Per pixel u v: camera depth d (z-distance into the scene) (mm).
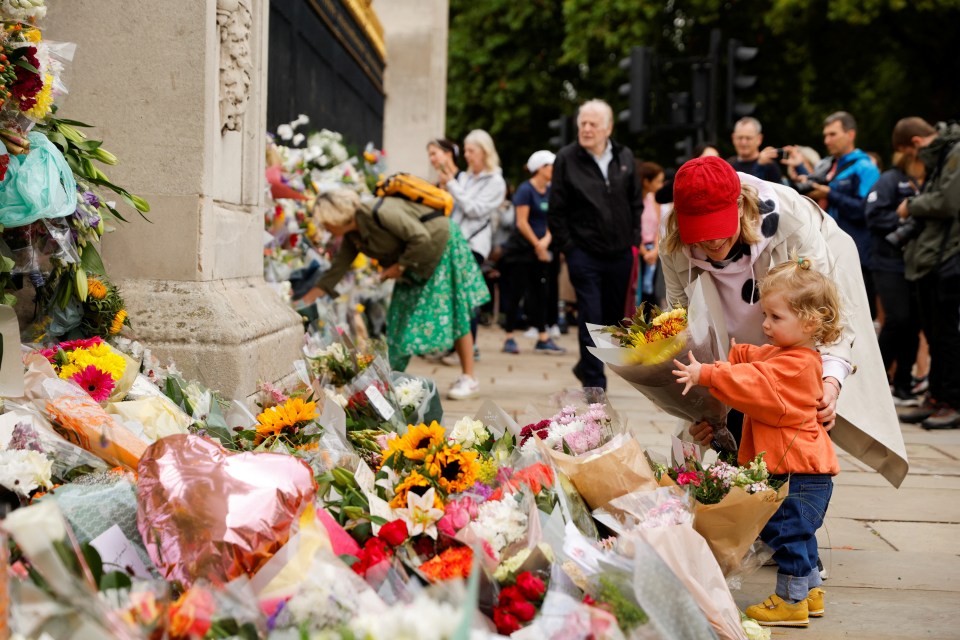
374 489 2949
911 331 7855
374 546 2381
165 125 4246
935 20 20375
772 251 3449
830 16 19562
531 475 2787
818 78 22922
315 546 2250
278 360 4684
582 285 7145
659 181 11555
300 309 5703
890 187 7664
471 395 7438
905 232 7137
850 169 8422
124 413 3135
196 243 4234
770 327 3219
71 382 3133
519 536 2512
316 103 8648
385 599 2199
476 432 3375
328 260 7875
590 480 3059
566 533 2506
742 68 12125
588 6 23625
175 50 4230
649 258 10609
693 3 22656
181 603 1949
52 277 3789
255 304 4691
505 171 27672
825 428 3350
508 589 2299
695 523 2967
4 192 3363
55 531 1828
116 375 3369
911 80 22688
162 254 4254
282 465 2492
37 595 1781
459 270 6777
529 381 8750
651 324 3428
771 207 3398
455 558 2414
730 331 3598
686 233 3314
